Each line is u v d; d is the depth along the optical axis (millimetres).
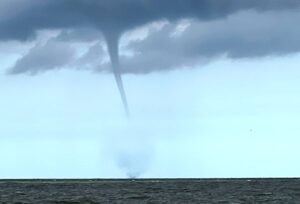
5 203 137000
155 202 145125
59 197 169625
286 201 146250
